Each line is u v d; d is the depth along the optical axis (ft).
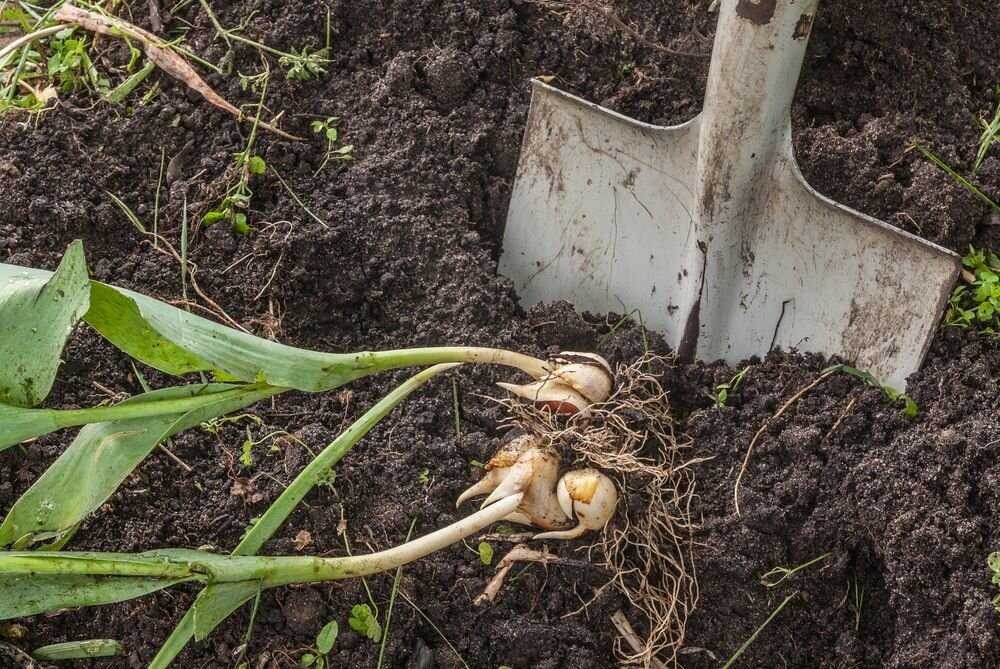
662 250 3.48
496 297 3.48
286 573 3.06
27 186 3.52
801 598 3.25
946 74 3.53
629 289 3.52
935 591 3.17
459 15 3.69
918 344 3.32
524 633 3.23
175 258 3.50
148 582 2.96
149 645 3.20
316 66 3.66
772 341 3.43
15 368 2.95
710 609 3.27
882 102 3.55
